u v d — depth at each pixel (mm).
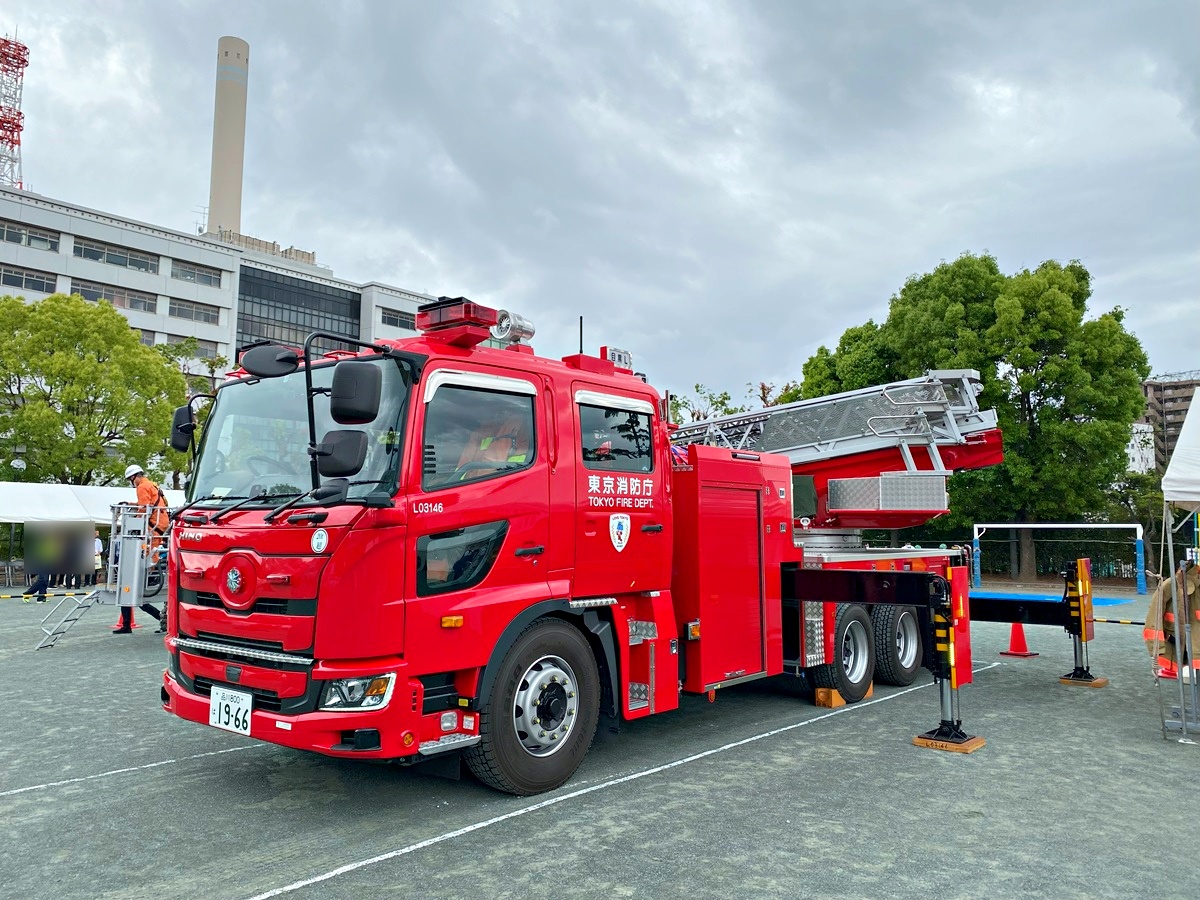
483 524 4820
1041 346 22391
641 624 5906
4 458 26969
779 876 3891
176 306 52781
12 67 63844
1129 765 5898
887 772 5664
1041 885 3811
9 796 5168
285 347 4465
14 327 27547
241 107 81812
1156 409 87250
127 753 6172
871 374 25328
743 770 5680
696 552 6352
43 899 3680
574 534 5359
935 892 3725
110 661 10414
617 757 6023
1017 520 24062
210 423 5434
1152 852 4234
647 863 4039
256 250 66625
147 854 4203
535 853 4164
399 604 4371
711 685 6324
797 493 8977
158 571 12758
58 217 47406
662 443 6191
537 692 5070
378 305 63031
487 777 4891
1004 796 5152
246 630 4531
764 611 7035
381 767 5770
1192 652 6859
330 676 4191
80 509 22672
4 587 24453
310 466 4625
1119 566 23578
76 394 27078
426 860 4082
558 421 5387
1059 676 9719
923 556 8930
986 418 9141
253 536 4559
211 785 5383
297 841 4363
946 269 23812
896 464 9406
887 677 8797
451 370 4812
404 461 4480
